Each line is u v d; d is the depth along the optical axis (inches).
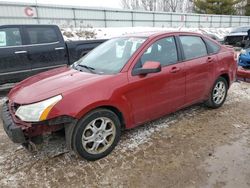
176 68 151.6
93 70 141.2
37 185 109.3
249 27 579.8
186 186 105.8
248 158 124.3
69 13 1034.1
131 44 147.9
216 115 178.4
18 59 250.8
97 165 122.0
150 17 1261.1
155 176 112.7
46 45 267.3
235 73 199.9
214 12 1686.8
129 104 132.3
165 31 159.9
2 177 115.0
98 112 121.5
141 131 154.9
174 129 157.1
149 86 138.5
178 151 132.0
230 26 1612.9
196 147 135.6
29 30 258.8
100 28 1011.9
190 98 166.2
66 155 131.0
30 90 123.5
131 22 1210.0
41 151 135.1
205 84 173.3
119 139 135.5
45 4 971.9
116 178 112.2
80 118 116.8
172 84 150.4
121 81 128.2
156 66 130.8
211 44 181.3
